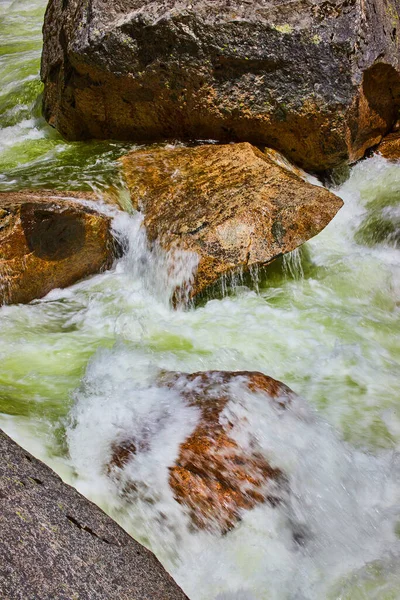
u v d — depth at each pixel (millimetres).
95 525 2379
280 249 5051
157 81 6203
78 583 2055
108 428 3344
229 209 5172
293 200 5254
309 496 3066
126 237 5336
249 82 6059
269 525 2893
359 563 2783
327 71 5918
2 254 4777
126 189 5660
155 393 3588
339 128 6176
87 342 4434
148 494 2928
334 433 3457
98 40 6070
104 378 3859
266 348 4449
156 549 2783
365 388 4043
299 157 6555
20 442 3148
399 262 5660
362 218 6152
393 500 3166
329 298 5172
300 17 5816
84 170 6070
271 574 2717
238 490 2947
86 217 5082
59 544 2158
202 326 4715
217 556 2768
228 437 3146
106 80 6324
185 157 6082
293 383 4098
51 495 2371
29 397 3672
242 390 3436
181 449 3074
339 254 5742
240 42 5867
